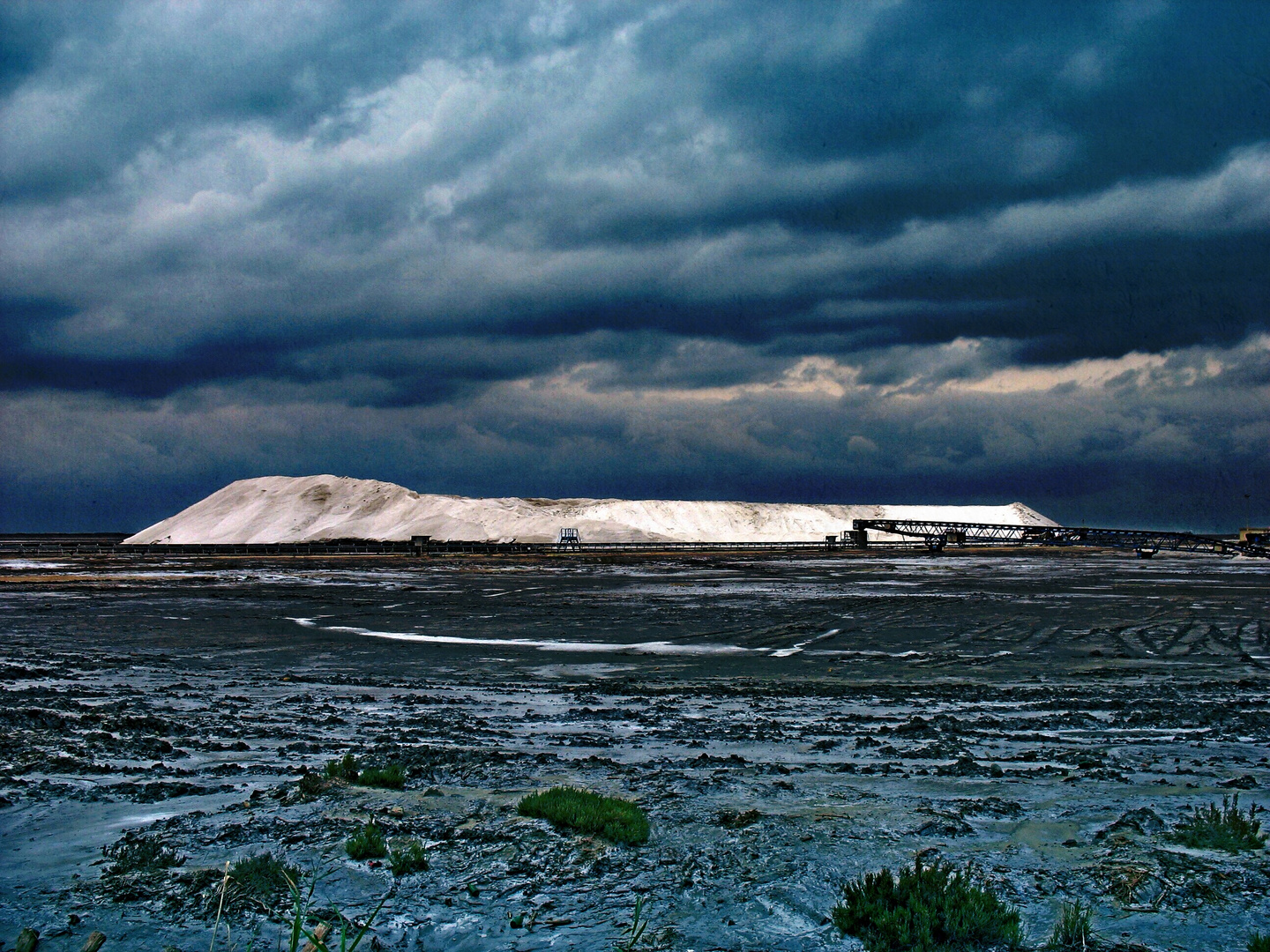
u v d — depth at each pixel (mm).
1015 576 82500
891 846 9625
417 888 8523
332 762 12930
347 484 195000
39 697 21062
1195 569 98000
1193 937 7445
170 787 12070
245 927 7707
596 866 8977
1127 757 15008
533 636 39000
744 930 7668
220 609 50750
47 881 8633
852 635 39219
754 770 13711
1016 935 7340
